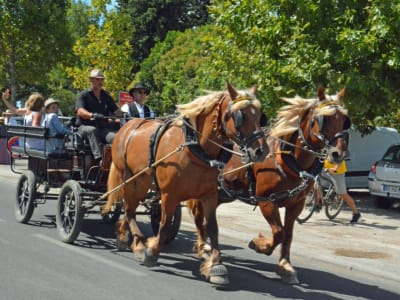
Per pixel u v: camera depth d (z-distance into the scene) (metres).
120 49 24.73
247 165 6.84
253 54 13.87
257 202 6.97
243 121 5.79
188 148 6.30
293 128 6.54
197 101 6.29
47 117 9.14
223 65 14.26
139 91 9.96
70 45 24.81
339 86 12.32
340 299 6.27
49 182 9.34
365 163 16.20
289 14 13.20
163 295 5.96
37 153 9.34
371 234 10.09
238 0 13.70
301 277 7.16
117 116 9.02
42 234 8.80
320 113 6.20
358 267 7.68
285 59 13.02
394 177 13.10
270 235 9.55
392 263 7.88
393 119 18.20
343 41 11.95
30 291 5.84
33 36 23.75
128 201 7.82
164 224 6.80
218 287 6.40
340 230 10.45
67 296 5.73
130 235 8.97
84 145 8.74
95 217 10.72
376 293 6.62
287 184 6.62
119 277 6.59
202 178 6.35
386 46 12.34
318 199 11.50
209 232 6.51
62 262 7.14
